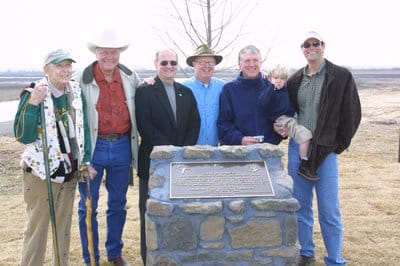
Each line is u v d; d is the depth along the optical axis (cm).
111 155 413
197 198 348
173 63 421
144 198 434
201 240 348
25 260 370
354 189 765
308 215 439
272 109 418
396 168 925
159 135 421
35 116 337
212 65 446
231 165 379
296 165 418
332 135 390
